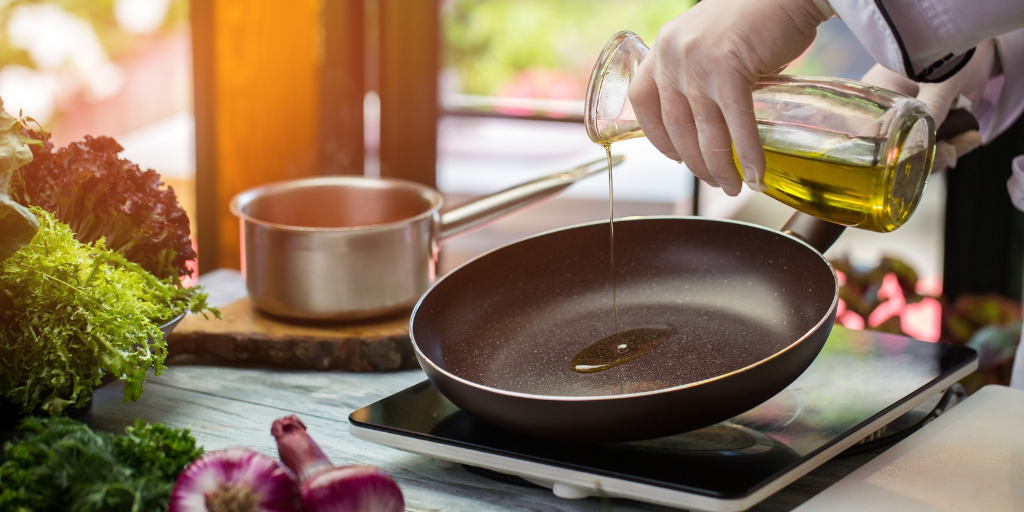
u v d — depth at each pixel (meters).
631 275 1.41
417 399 1.29
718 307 1.36
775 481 1.17
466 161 2.92
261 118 2.43
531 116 2.77
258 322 1.49
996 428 1.26
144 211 1.37
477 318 1.36
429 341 1.29
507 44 2.70
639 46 1.29
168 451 1.14
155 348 1.30
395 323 1.50
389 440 1.24
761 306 1.35
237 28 2.38
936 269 2.55
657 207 2.87
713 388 1.16
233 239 2.52
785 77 1.24
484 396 1.18
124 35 3.19
